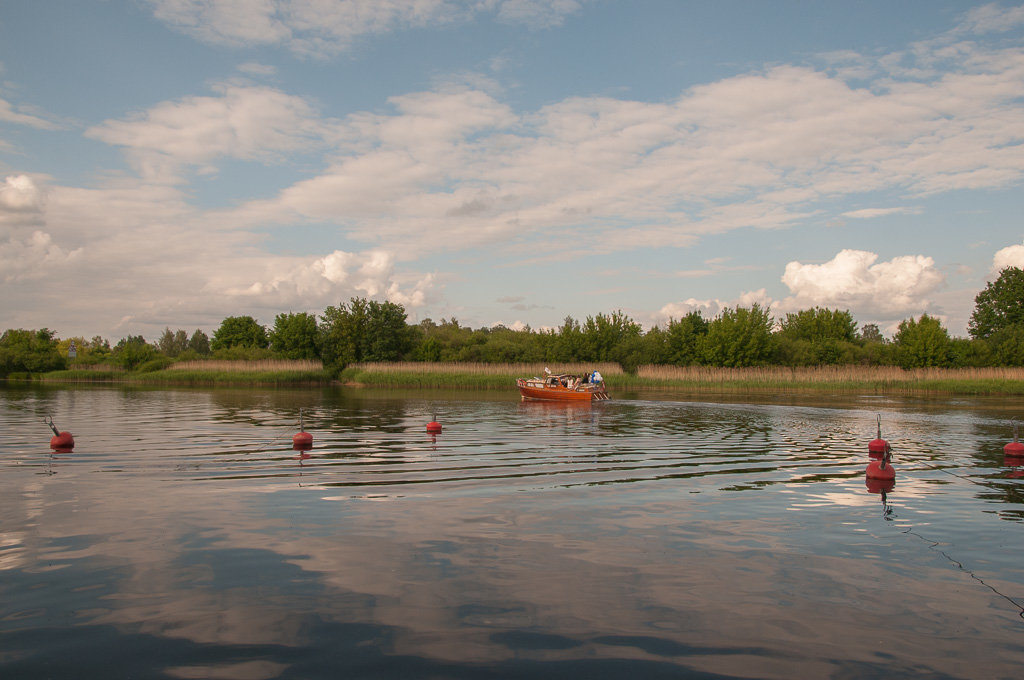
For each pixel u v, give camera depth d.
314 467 14.96
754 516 10.72
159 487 12.56
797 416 30.30
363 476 13.88
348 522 10.05
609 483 13.38
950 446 20.09
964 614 6.81
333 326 80.38
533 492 12.40
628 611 6.78
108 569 7.87
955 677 5.51
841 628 6.44
